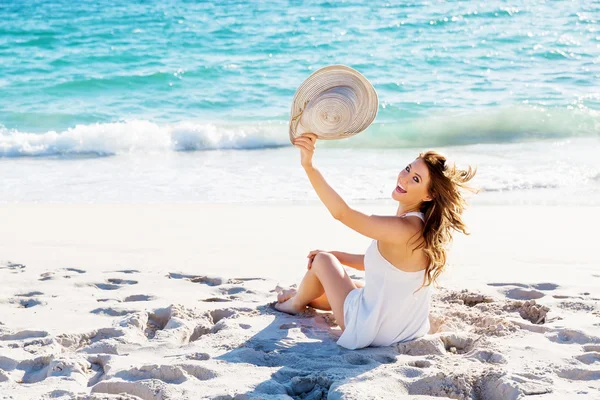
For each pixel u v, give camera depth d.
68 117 15.30
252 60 20.75
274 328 4.44
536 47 21.08
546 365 3.67
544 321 4.57
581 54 20.11
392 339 4.13
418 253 4.01
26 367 3.86
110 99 17.09
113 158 12.16
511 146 12.32
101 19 28.33
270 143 13.14
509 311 4.76
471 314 4.66
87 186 10.05
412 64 19.62
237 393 3.29
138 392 3.42
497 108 14.42
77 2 33.03
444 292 5.15
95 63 20.91
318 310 4.83
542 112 13.99
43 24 27.38
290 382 3.51
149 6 31.55
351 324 4.12
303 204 8.83
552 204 8.68
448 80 17.75
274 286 5.42
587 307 4.73
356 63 19.86
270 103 16.34
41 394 3.41
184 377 3.58
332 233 7.31
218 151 12.71
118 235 7.25
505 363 3.72
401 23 25.31
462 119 13.84
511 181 9.88
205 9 30.20
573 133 13.09
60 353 4.01
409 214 4.00
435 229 3.93
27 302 5.04
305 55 21.19
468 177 4.00
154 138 12.84
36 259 6.28
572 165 10.77
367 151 12.22
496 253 6.45
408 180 3.96
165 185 10.06
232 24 26.47
